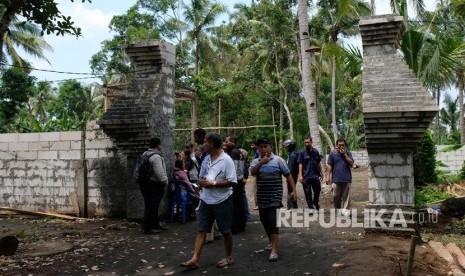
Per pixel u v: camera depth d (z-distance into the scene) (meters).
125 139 9.87
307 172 10.37
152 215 8.82
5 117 25.19
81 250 7.42
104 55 30.38
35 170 11.38
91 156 10.86
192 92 16.77
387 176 7.83
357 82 32.69
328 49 13.76
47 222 10.33
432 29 14.98
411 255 5.12
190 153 10.78
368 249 6.80
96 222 10.22
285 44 27.69
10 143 11.64
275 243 6.59
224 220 6.18
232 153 8.59
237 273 6.04
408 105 7.36
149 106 9.71
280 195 6.65
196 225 9.68
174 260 6.80
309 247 7.24
